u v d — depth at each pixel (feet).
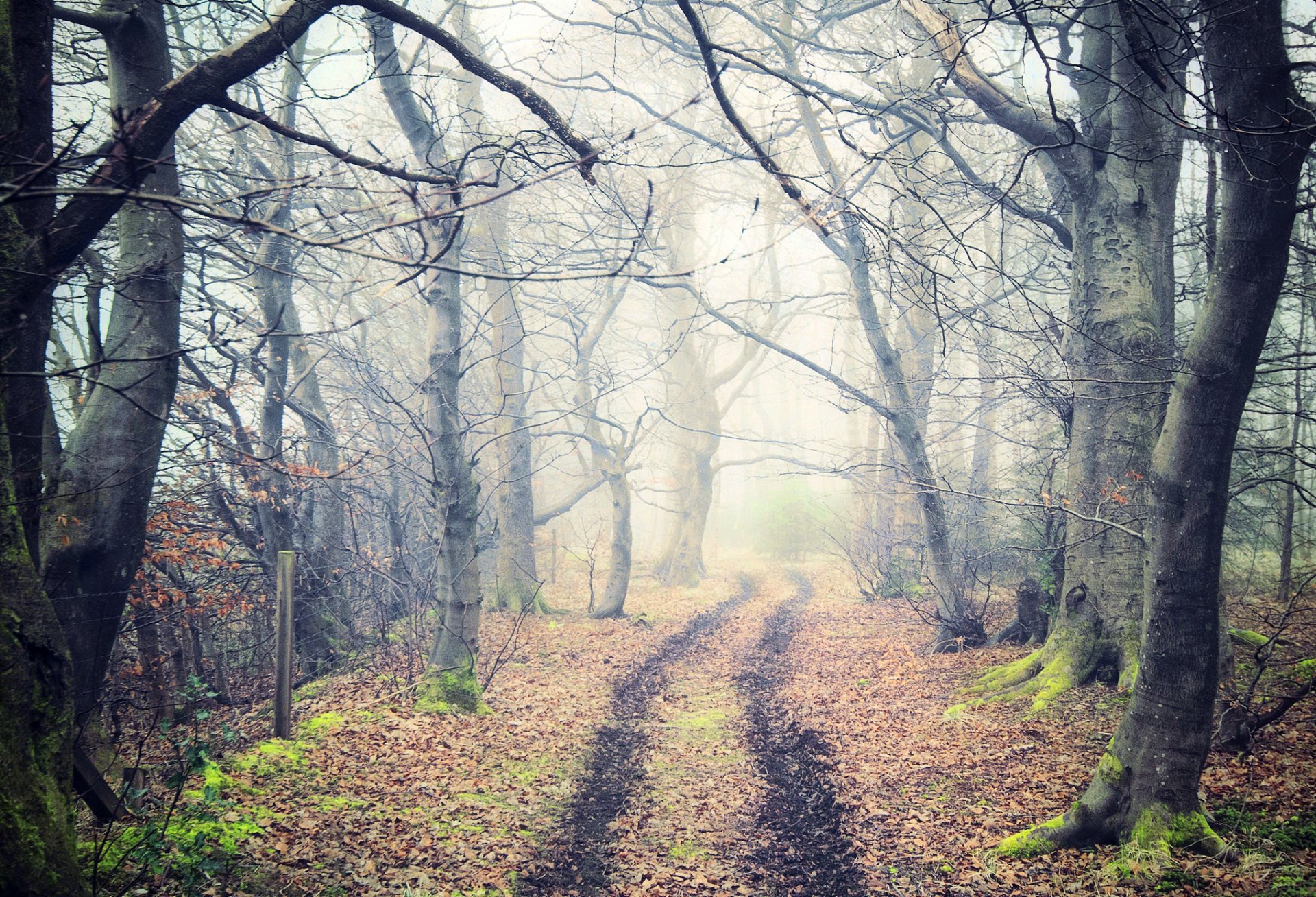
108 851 17.93
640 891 21.93
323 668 43.75
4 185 8.91
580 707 40.47
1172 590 20.68
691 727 38.19
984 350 45.29
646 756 33.71
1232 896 18.48
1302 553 70.44
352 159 15.29
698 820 27.20
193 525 37.99
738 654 56.44
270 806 23.75
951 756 30.96
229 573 40.16
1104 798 22.12
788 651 56.29
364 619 55.42
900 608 68.18
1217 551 20.36
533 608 69.41
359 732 31.53
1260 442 49.32
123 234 22.84
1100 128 34.81
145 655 31.99
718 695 44.62
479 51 56.24
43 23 16.75
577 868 23.24
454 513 37.65
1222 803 23.25
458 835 24.11
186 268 35.55
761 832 26.32
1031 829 23.43
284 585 29.86
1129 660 33.81
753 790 29.94
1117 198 35.24
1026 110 35.91
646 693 44.91
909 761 31.09
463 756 30.94
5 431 13.73
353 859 21.47
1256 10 17.71
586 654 53.78
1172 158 35.96
